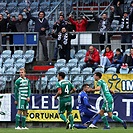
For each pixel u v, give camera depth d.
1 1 91.25
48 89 60.72
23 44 71.62
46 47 71.12
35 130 52.47
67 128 53.69
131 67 64.44
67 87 52.41
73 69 66.75
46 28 71.69
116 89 60.06
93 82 60.75
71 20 73.31
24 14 88.06
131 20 71.25
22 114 55.88
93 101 58.75
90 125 55.44
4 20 73.06
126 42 69.75
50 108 59.78
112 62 65.50
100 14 80.19
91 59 65.94
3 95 60.38
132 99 58.94
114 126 58.84
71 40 70.69
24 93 54.84
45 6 88.44
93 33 70.56
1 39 72.06
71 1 85.50
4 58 71.00
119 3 75.38
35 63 70.44
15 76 60.72
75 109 59.28
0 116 60.50
